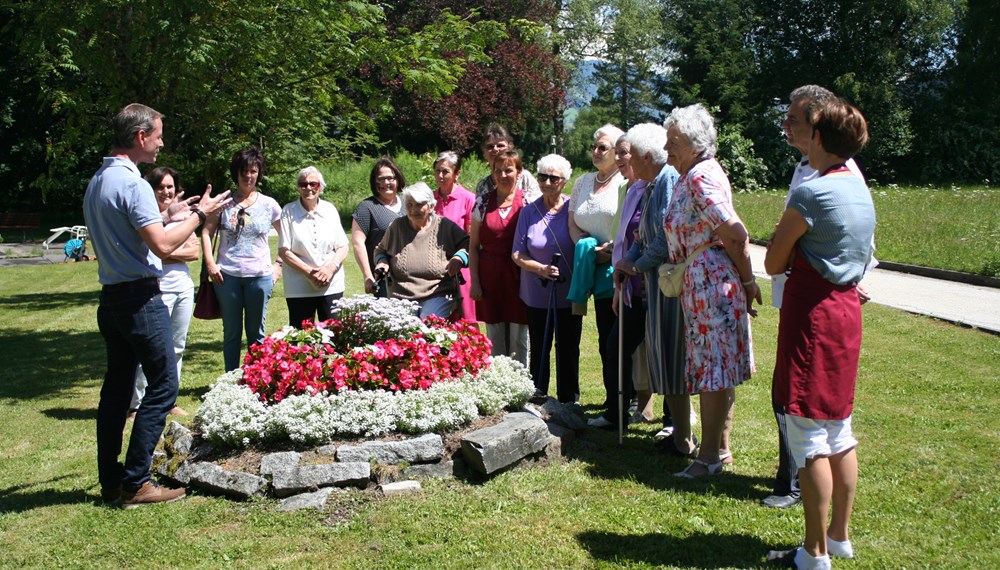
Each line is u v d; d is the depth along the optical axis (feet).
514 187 20.68
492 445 14.62
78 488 15.61
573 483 14.66
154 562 12.22
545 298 19.48
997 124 125.70
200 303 21.95
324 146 52.90
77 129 40.91
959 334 27.40
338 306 17.72
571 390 19.89
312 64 37.88
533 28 41.42
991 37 122.11
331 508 13.71
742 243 13.96
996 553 11.62
